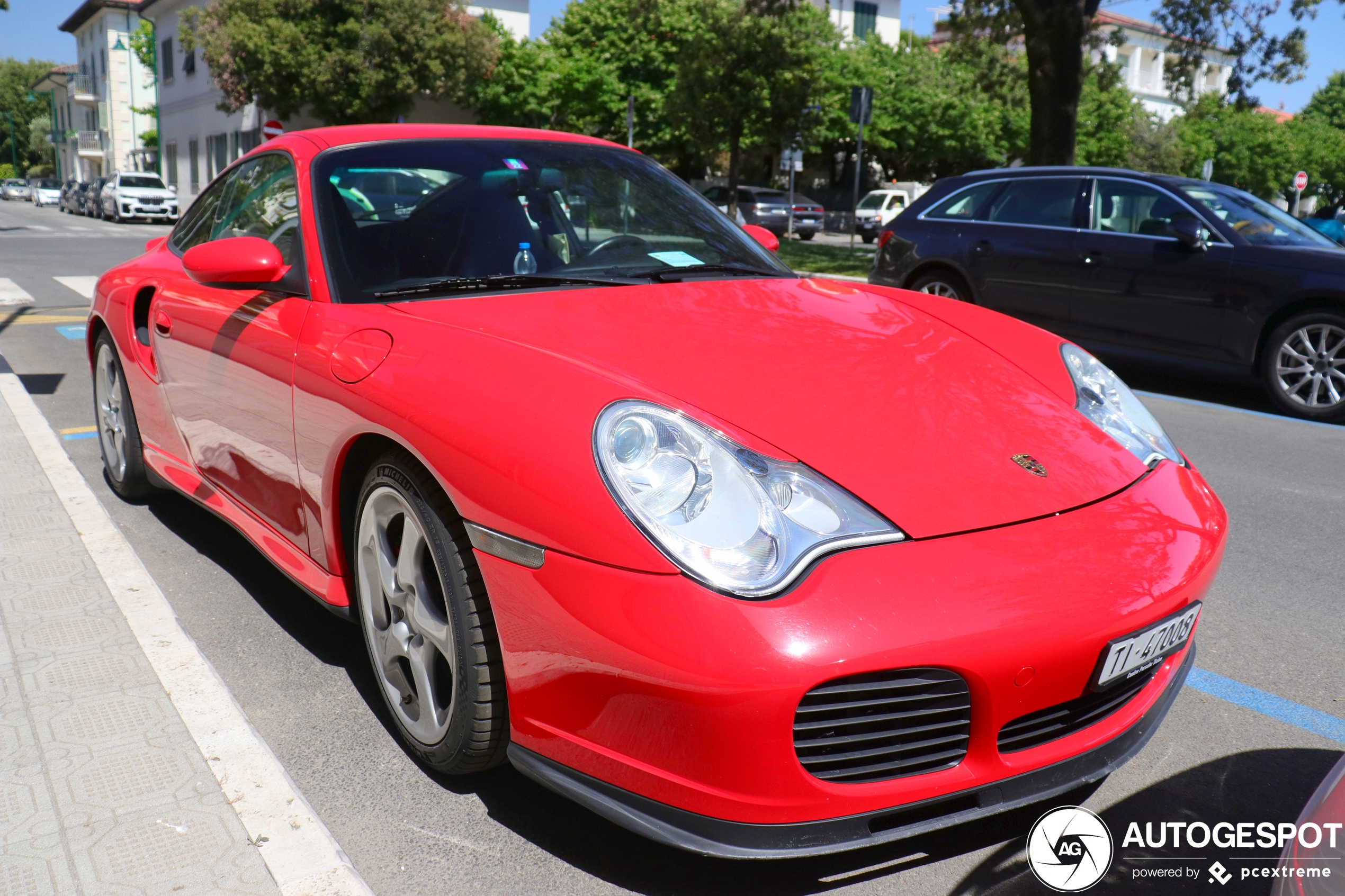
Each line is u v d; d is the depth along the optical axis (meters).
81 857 1.85
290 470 2.47
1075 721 1.82
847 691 1.58
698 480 1.69
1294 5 16.92
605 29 33.38
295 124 32.03
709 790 1.60
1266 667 2.81
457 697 1.95
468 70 30.31
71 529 3.51
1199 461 5.17
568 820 2.04
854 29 41.16
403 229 2.63
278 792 2.05
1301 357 6.27
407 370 2.06
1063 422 2.19
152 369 3.36
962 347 2.46
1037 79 14.33
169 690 2.44
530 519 1.72
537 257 2.68
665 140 33.09
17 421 4.95
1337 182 54.25
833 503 1.73
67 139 72.75
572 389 1.85
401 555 2.10
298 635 2.86
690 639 1.56
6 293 10.98
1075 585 1.74
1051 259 7.34
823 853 1.64
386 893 1.82
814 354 2.21
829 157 41.81
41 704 2.37
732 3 26.50
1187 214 6.73
